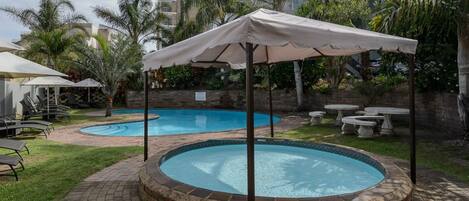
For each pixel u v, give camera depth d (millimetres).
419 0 7242
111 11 24391
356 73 19984
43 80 15070
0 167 6422
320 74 18484
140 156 7492
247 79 3602
